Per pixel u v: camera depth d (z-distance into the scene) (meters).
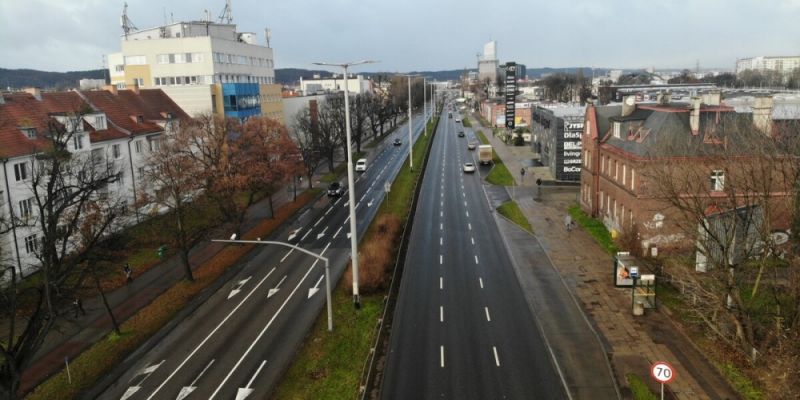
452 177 90.94
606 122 59.97
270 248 54.47
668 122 46.56
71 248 42.44
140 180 60.69
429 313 37.50
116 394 29.02
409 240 55.38
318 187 85.69
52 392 29.28
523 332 34.16
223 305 40.56
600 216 59.25
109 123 63.16
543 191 76.81
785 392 24.84
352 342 33.38
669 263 42.03
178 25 104.56
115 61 118.44
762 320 31.73
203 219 60.72
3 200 44.75
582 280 42.50
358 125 120.06
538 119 104.31
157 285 44.97
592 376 28.75
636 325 34.38
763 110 44.44
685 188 35.31
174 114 79.00
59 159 30.12
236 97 91.06
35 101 56.78
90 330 36.88
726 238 31.80
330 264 48.78
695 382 27.69
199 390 28.94
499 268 46.09
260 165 54.25
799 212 32.06
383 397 27.47
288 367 30.83
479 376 29.16
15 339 35.22
